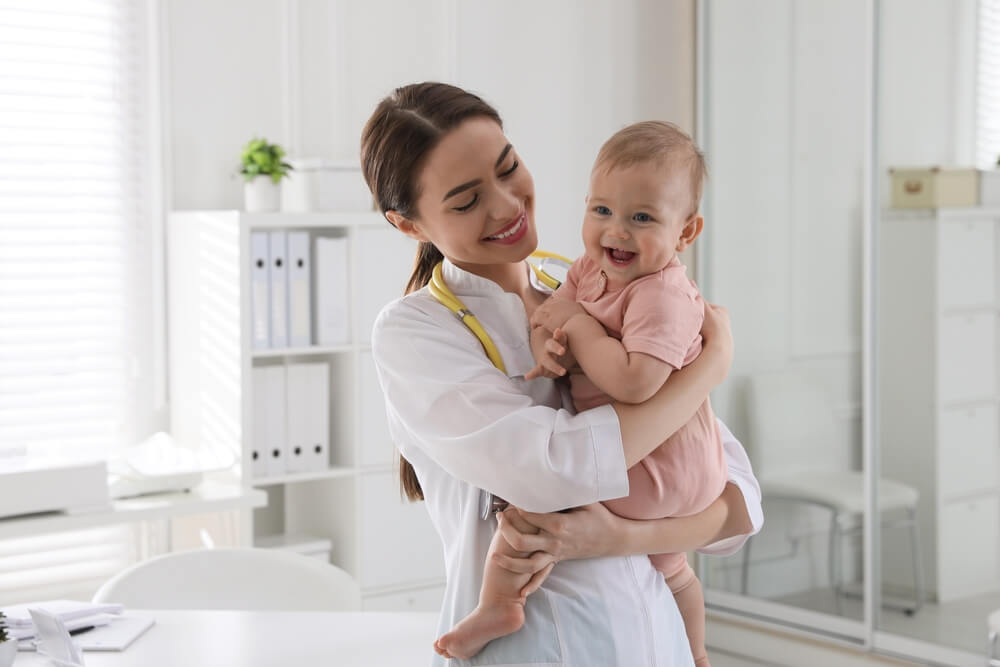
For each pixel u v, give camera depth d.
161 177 3.69
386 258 3.56
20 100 3.49
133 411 3.72
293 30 3.88
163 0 3.65
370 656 2.09
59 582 3.60
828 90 4.12
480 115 1.50
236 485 3.37
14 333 3.51
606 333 1.51
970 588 3.73
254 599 2.67
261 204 3.52
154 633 2.23
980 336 3.68
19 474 2.91
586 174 4.50
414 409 1.49
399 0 4.07
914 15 3.82
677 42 4.67
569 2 4.41
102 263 3.65
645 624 1.49
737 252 4.45
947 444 3.79
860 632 4.02
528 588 1.43
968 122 3.69
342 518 3.61
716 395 4.49
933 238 3.80
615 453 1.40
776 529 4.30
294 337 3.47
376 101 4.05
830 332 4.12
